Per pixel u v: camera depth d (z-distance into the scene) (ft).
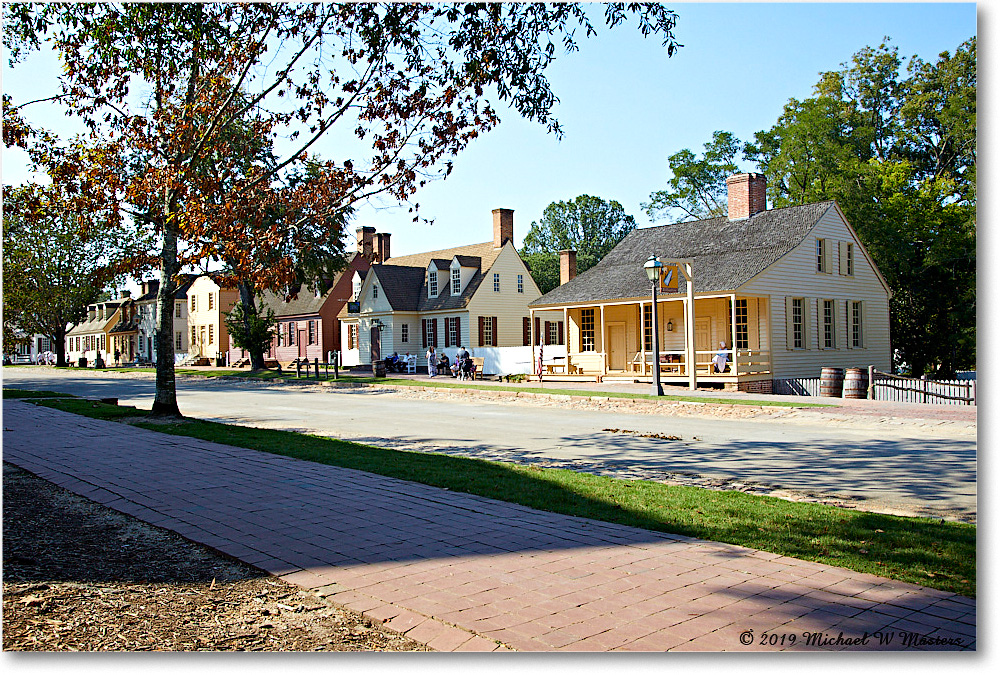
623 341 106.83
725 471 35.60
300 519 23.26
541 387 91.35
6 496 26.22
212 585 17.35
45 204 44.70
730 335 96.48
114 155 45.52
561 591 16.93
